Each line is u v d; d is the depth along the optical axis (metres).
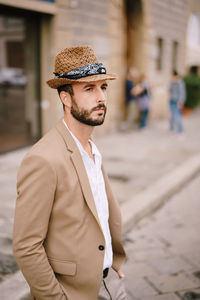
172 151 7.82
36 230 1.23
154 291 2.87
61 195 1.26
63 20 7.49
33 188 1.21
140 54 11.48
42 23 7.32
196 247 3.68
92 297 1.36
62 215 1.28
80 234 1.30
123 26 11.00
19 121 7.30
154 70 12.58
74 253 1.30
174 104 9.82
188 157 7.31
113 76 1.31
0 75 6.73
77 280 1.32
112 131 9.94
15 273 2.84
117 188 5.22
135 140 9.01
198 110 16.08
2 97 6.86
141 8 10.96
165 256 3.47
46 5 6.91
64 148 1.31
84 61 1.27
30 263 1.23
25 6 6.38
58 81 1.29
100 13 8.67
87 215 1.33
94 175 1.43
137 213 4.30
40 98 7.63
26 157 1.25
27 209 1.22
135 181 5.59
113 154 7.39
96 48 8.65
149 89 10.62
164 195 5.12
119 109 10.33
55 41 7.36
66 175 1.26
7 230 3.65
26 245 1.23
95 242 1.34
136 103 11.24
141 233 4.01
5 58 6.82
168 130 10.67
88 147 1.49
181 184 5.81
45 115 7.70
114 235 1.65
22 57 7.20
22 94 7.31
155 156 7.31
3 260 3.05
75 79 1.26
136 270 3.20
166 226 4.21
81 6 7.94
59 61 1.30
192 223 4.32
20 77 7.19
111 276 1.62
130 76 10.52
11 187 5.00
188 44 16.95
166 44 13.38
